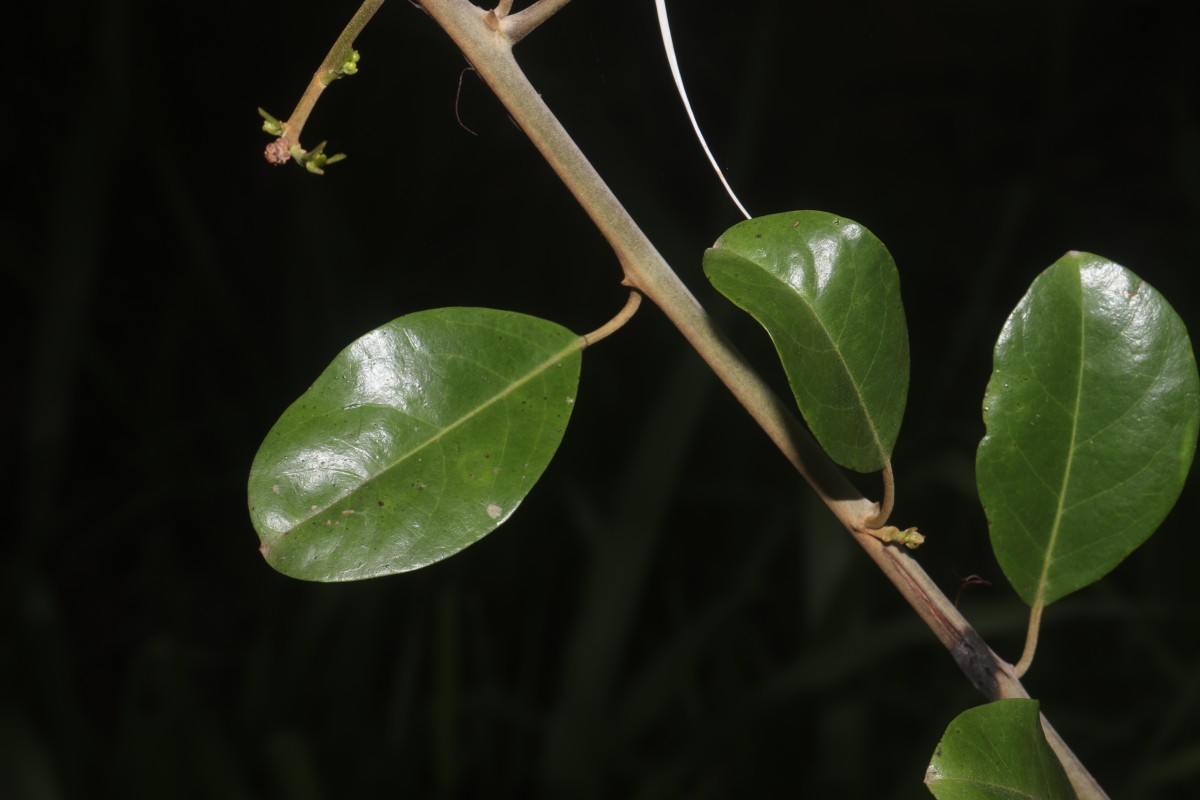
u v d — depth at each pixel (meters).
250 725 1.61
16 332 2.33
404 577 1.82
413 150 2.39
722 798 1.56
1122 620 1.80
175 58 2.40
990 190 2.53
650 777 1.44
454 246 2.37
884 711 1.68
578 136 2.08
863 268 0.59
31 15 2.34
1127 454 0.61
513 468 0.59
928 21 2.59
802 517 1.61
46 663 1.60
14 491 2.16
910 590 0.59
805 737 1.57
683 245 2.00
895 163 2.57
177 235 2.39
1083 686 1.79
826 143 2.56
